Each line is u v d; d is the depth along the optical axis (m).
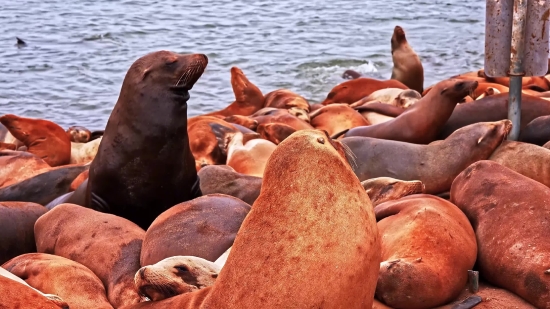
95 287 5.44
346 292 3.57
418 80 16.94
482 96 11.34
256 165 9.18
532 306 5.16
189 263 4.79
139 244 6.10
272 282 3.51
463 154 7.87
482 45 24.44
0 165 10.20
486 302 5.21
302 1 39.22
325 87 19.12
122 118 7.36
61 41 27.06
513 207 5.70
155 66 7.31
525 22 8.03
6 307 3.48
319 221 3.58
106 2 38.47
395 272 5.05
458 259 5.33
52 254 6.36
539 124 8.47
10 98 18.83
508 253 5.39
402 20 31.75
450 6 36.69
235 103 14.66
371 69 21.23
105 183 7.39
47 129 11.63
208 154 10.03
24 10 35.50
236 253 3.63
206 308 3.62
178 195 7.48
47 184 9.34
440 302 5.15
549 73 15.53
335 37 27.36
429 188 7.98
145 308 4.13
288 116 12.05
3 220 6.87
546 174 7.26
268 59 23.05
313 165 3.67
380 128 10.01
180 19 32.59
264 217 3.64
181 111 7.36
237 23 31.42
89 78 21.00
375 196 7.26
